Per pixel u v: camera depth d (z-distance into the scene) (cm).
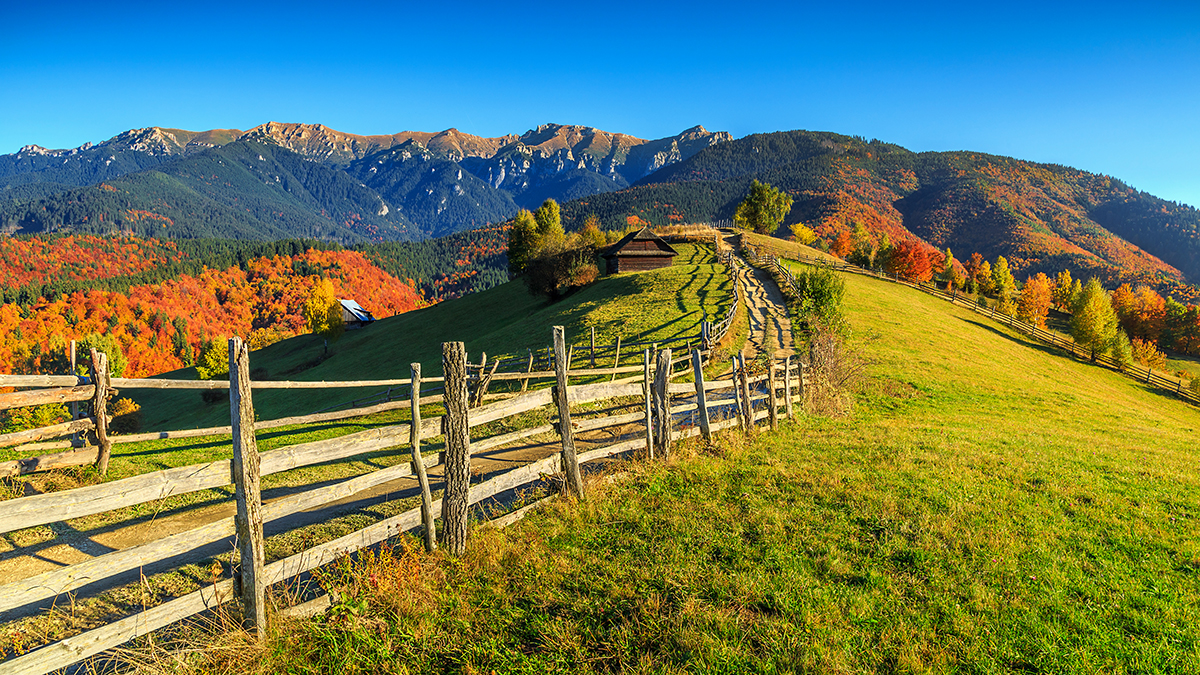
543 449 1180
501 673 476
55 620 526
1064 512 819
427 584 589
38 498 386
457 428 662
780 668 473
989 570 627
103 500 418
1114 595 580
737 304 3709
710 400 1616
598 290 5419
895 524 746
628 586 596
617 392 959
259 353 9262
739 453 1090
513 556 661
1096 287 6488
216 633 499
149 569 634
